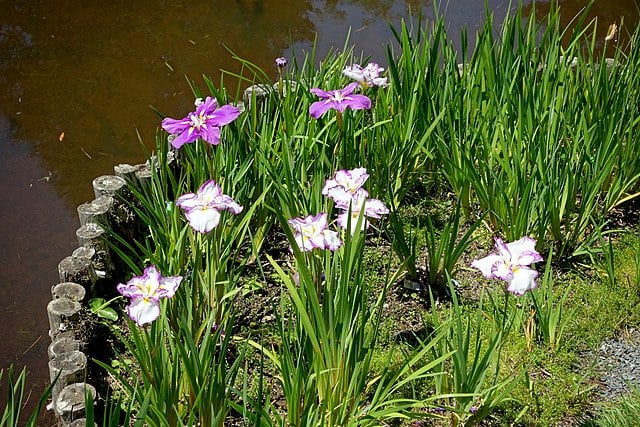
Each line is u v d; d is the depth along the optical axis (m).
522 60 3.85
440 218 3.84
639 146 3.76
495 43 4.03
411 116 3.72
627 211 3.89
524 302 3.36
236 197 3.43
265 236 3.75
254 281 3.52
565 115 3.74
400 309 3.50
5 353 3.60
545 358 3.33
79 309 3.34
